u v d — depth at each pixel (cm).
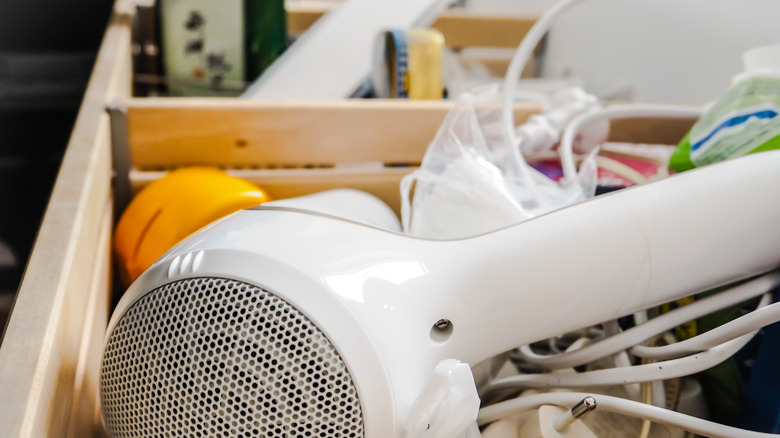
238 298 22
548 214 26
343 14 58
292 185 45
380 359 22
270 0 59
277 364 21
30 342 20
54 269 24
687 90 61
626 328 35
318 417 21
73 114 87
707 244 26
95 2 90
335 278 22
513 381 30
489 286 25
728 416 33
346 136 45
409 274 24
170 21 58
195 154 44
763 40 50
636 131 50
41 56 87
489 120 42
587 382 29
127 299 24
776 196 26
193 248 24
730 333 26
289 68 56
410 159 47
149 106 43
